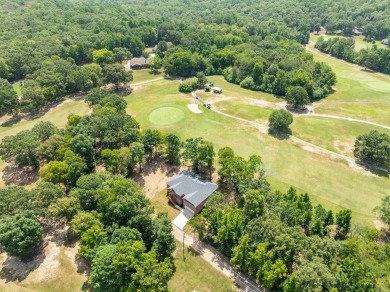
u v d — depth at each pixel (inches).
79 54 5949.8
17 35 6186.0
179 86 5088.6
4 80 4372.5
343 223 2223.2
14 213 2171.5
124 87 5241.1
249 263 1951.3
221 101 4675.2
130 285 1782.7
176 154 3216.0
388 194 2861.7
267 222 2023.9
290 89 4434.1
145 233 2224.4
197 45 6510.8
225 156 2864.2
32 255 2206.0
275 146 3565.5
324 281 1694.1
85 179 2447.1
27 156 2942.9
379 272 1752.0
